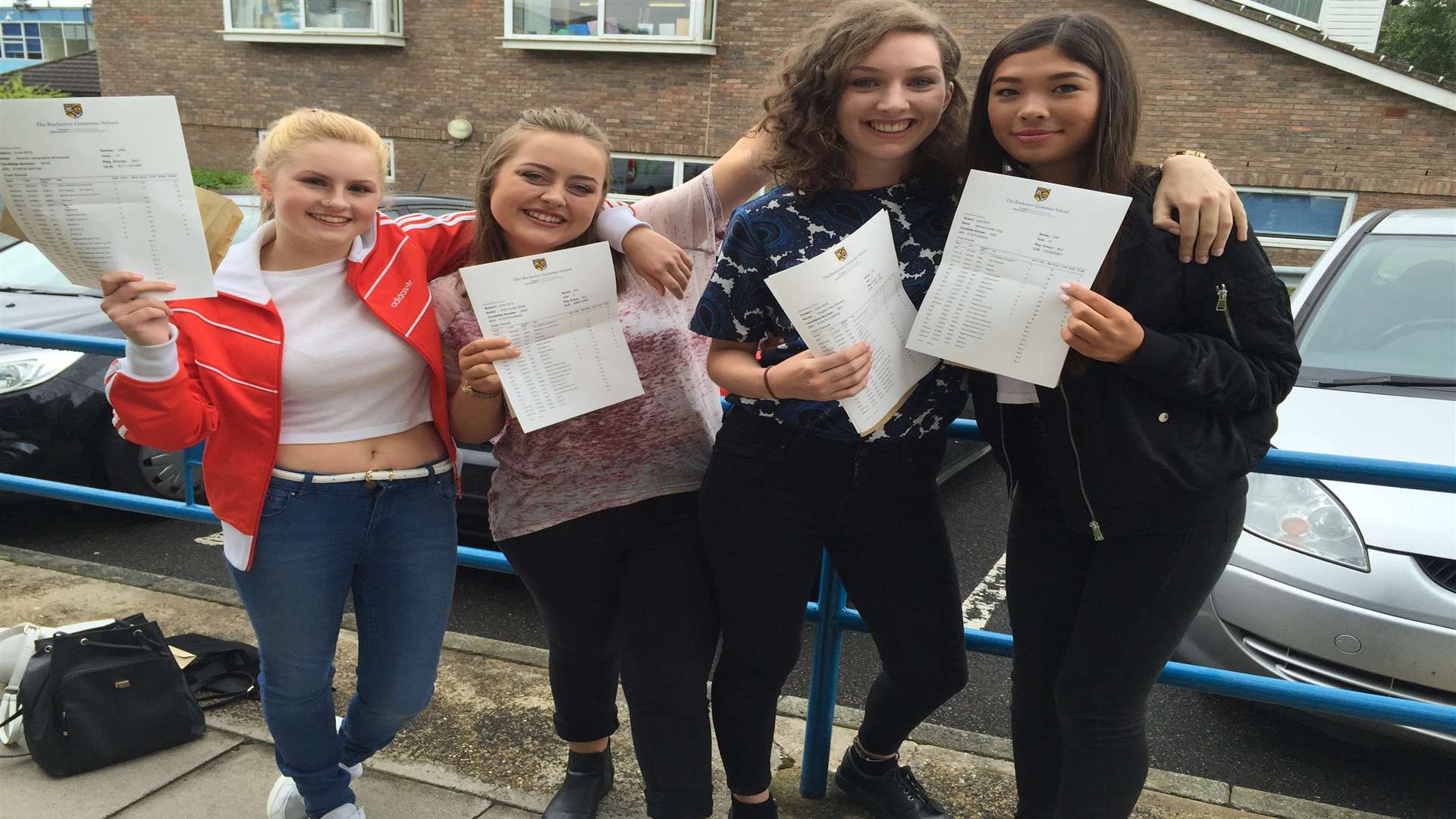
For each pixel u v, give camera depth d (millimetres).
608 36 11445
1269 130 9977
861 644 3238
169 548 3902
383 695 1854
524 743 2400
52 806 2078
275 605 1683
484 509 3334
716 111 11531
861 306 1474
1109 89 1384
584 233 1769
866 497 1649
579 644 1920
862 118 1497
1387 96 9570
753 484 1656
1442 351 2984
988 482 5012
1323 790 2461
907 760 2369
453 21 12133
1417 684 2180
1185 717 2789
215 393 1568
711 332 1634
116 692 2203
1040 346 1402
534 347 1643
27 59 41281
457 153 12562
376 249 1670
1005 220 1410
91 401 3717
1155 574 1461
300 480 1642
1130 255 1394
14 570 3383
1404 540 2215
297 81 12953
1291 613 2299
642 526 1818
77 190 1343
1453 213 3619
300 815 2008
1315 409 2762
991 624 3477
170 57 13422
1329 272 3441
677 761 1709
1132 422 1400
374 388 1686
